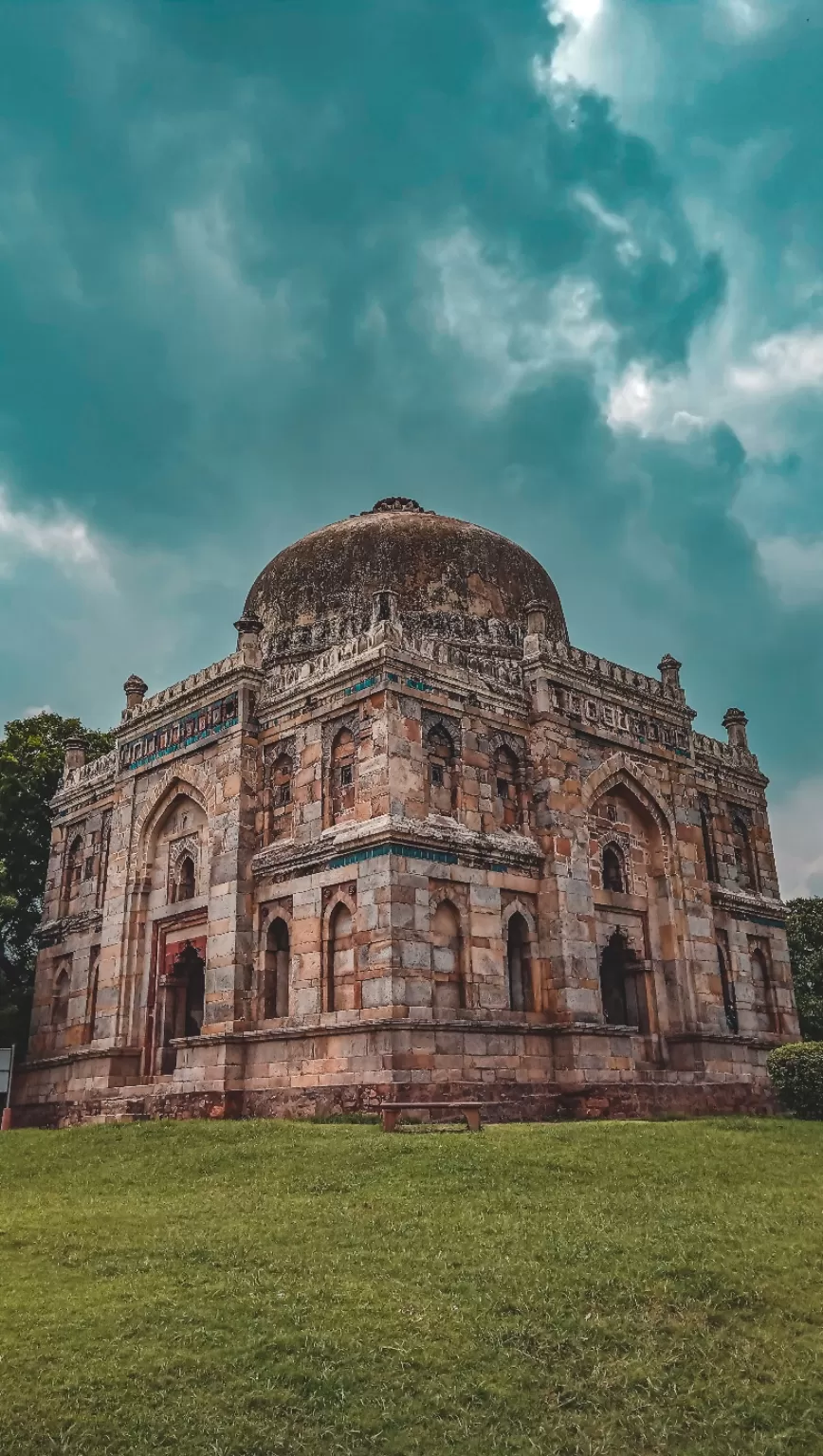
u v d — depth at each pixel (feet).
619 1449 25.58
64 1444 24.75
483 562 97.86
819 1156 55.06
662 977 85.87
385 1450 25.07
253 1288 32.27
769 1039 93.45
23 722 122.93
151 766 89.86
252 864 78.23
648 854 88.58
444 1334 29.48
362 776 72.59
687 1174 48.47
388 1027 65.16
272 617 97.40
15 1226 40.57
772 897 102.99
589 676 85.76
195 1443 24.94
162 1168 51.78
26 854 114.01
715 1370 28.58
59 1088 92.22
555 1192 44.32
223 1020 75.05
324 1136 56.44
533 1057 72.84
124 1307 31.12
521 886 76.64
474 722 77.92
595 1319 30.50
